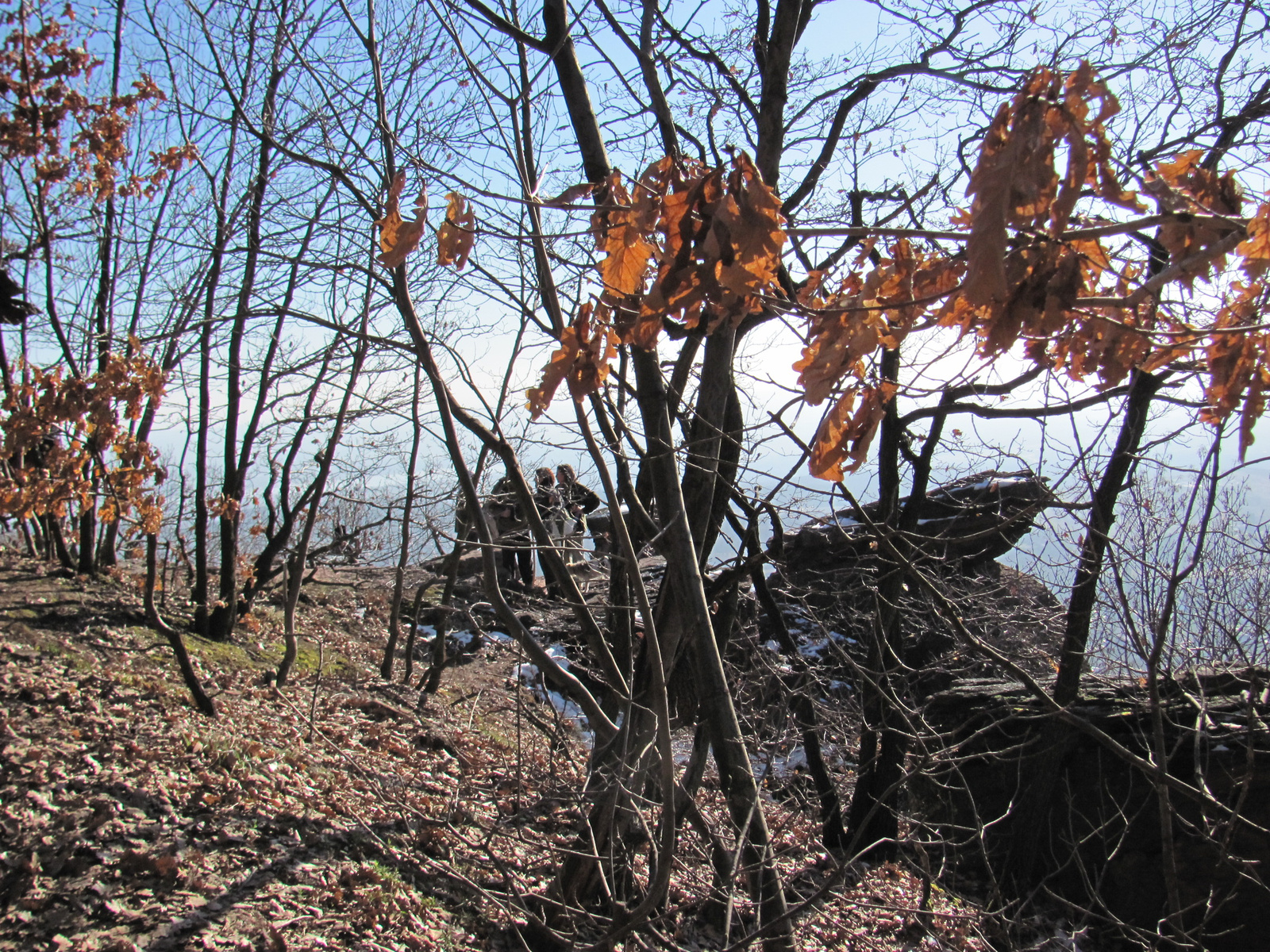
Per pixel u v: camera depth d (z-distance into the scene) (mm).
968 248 1536
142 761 5613
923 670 6887
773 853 3854
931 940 5793
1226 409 2098
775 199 1699
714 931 5098
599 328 2148
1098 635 6434
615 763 4359
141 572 10969
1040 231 1635
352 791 6109
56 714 6016
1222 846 4750
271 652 9523
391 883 5008
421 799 6293
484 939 4895
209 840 4996
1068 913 7281
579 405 3402
